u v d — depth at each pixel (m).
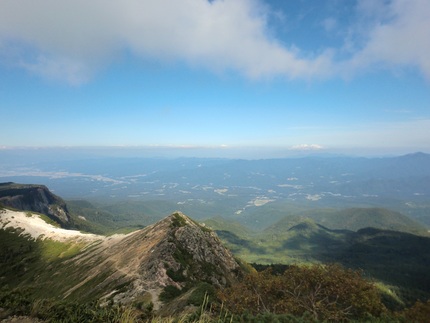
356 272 30.31
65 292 77.44
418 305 21.23
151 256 71.25
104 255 99.31
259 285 30.91
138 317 16.72
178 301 29.45
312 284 29.98
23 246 154.50
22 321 13.32
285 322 16.81
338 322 24.41
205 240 91.56
